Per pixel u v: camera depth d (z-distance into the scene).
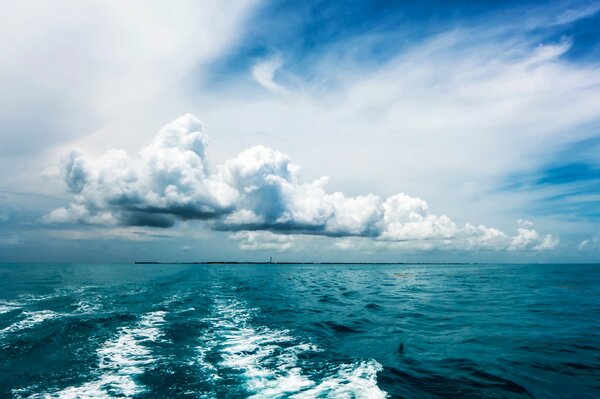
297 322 16.66
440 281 49.59
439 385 8.53
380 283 46.09
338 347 12.09
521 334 13.95
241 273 80.50
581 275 66.88
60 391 7.96
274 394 7.86
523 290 34.25
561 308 21.20
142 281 44.94
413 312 19.84
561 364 10.13
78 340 12.54
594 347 11.95
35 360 10.21
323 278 59.97
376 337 13.63
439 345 12.38
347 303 24.12
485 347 12.03
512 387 8.42
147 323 15.61
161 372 9.22
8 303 22.53
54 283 40.94
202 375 9.04
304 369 9.64
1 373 9.10
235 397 7.66
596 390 8.30
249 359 10.54
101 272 75.69
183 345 12.04
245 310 20.27
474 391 8.18
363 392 8.05
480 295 29.47
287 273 83.25
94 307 20.58
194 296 27.16
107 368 9.52
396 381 8.77
